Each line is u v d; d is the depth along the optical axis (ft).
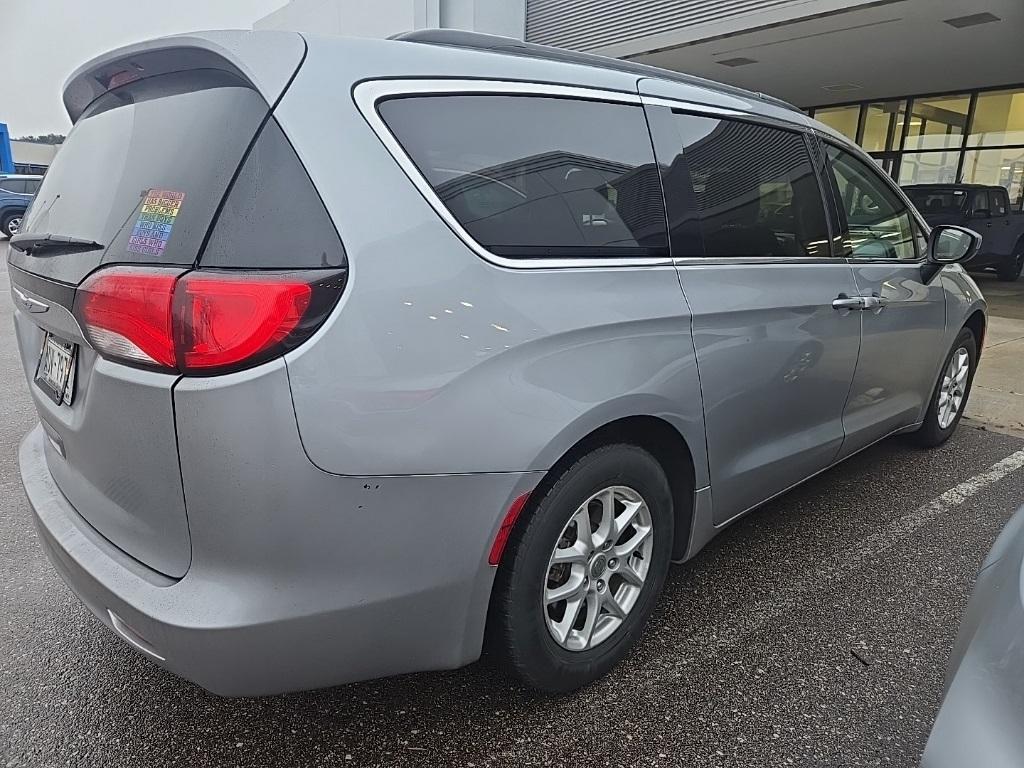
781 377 8.29
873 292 9.88
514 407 5.48
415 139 5.38
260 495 4.62
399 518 5.09
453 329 5.19
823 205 9.38
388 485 4.98
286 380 4.56
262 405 4.53
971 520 10.67
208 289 4.51
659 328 6.64
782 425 8.61
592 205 6.47
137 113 5.85
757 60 39.34
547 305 5.79
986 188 43.06
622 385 6.22
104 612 5.38
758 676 7.12
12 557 9.23
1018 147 46.29
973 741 3.55
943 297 11.94
